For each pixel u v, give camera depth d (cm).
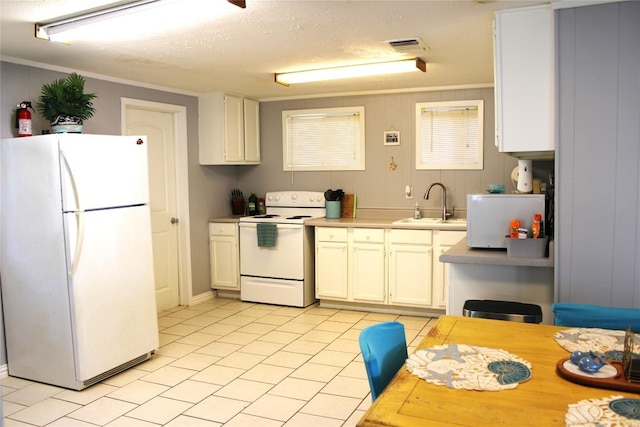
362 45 338
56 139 313
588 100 260
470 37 323
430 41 331
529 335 197
